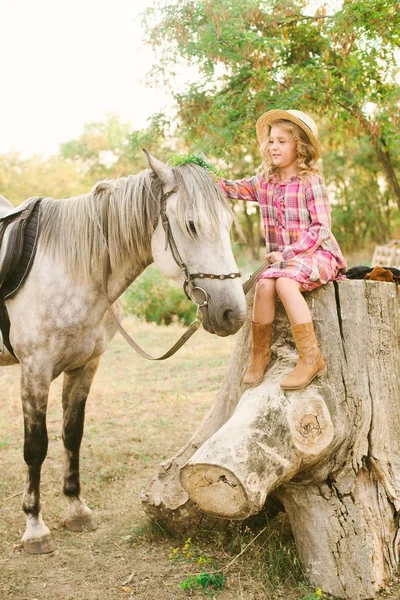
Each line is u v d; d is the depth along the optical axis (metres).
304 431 2.54
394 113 5.52
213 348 9.44
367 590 2.57
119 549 3.18
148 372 7.95
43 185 34.22
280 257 2.64
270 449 2.44
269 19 5.83
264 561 2.82
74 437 3.53
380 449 2.85
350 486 2.75
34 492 3.25
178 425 5.59
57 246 3.19
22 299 3.20
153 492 3.23
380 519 2.74
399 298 3.02
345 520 2.68
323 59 5.81
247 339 3.12
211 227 2.67
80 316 3.17
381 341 2.88
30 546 3.17
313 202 2.72
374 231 27.11
